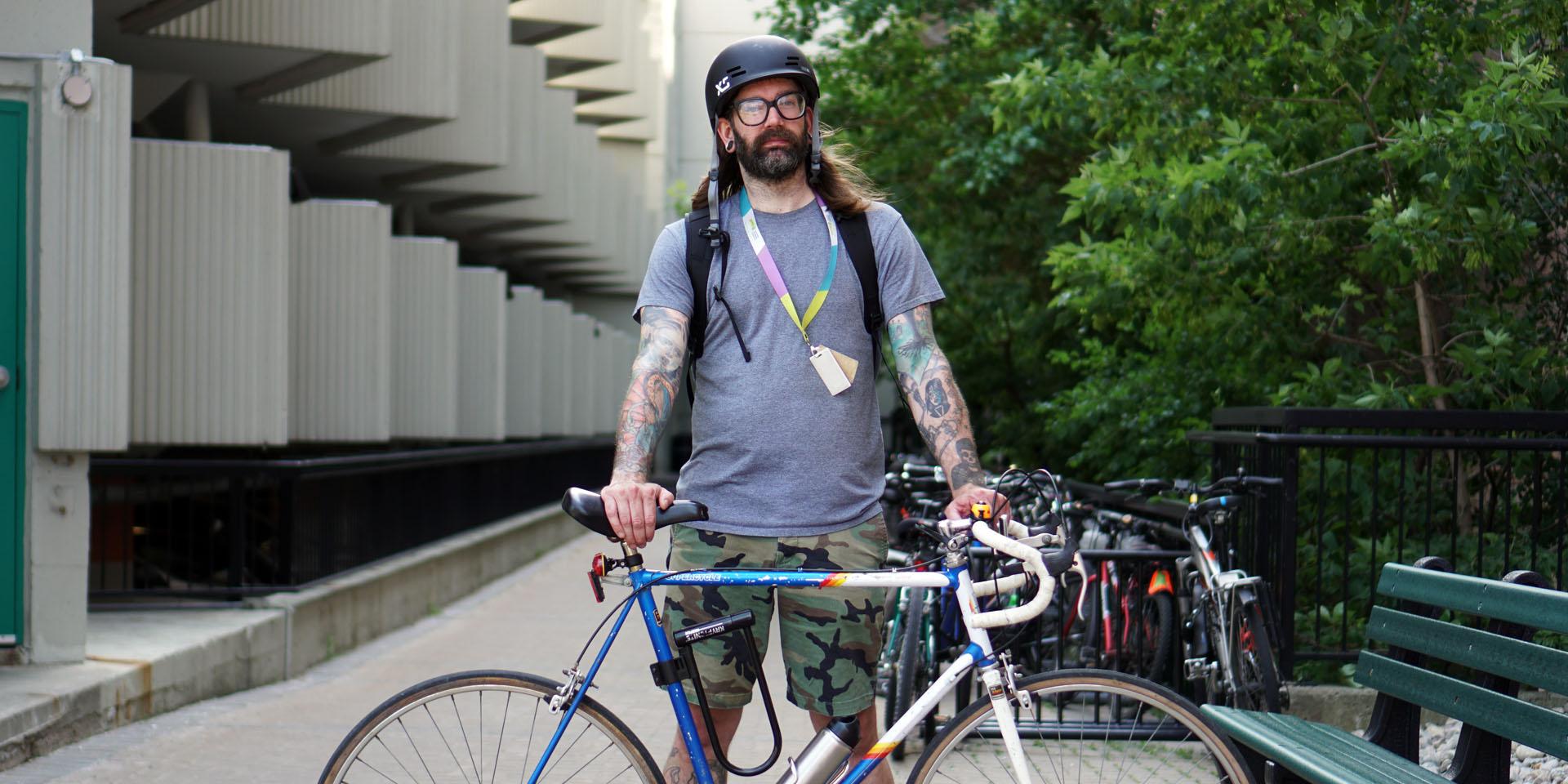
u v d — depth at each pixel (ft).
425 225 66.85
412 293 45.65
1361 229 23.48
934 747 9.86
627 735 9.87
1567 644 18.75
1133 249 24.39
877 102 45.91
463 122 48.08
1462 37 21.52
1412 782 10.19
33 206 20.12
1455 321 23.32
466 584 40.45
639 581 9.89
